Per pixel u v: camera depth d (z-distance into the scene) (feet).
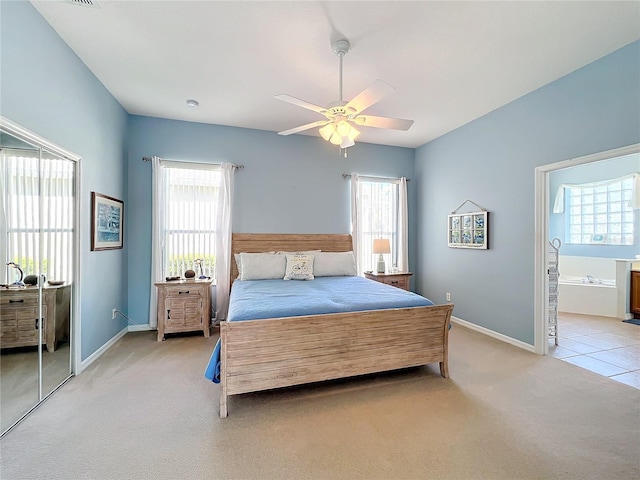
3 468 5.02
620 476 4.91
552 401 7.21
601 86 8.41
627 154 7.86
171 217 13.08
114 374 8.58
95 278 9.64
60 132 7.64
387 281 14.80
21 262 6.78
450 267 14.39
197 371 8.83
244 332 6.67
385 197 16.47
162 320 11.47
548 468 5.10
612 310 14.65
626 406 6.98
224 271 13.26
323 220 15.25
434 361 8.43
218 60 8.57
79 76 8.50
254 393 7.59
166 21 6.98
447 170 14.56
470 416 6.60
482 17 6.81
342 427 6.22
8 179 6.38
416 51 8.09
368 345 7.78
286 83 9.84
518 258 10.98
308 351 7.26
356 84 9.86
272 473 5.00
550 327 12.03
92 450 5.47
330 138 8.33
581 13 6.68
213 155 13.56
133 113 12.39
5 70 5.89
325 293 9.48
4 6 5.85
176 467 5.10
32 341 7.02
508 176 11.34
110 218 10.69
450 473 5.00
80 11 6.68
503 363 9.43
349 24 7.04
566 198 19.01
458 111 12.04
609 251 17.24
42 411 6.70
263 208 14.29
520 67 8.89
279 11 6.63
